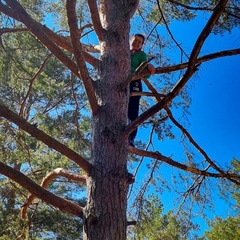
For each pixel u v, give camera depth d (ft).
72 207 10.38
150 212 17.53
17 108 21.20
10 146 18.47
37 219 32.55
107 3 14.06
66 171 13.84
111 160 10.88
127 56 13.05
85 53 12.98
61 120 22.30
